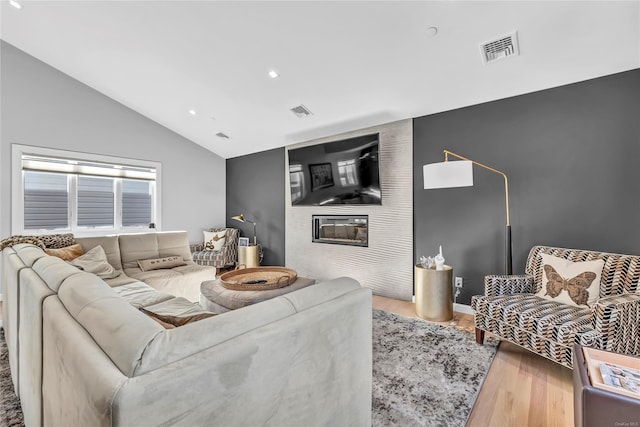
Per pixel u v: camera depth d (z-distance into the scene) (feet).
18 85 12.12
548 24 6.51
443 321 9.29
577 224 8.11
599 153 7.80
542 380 6.09
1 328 8.59
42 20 10.07
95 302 2.92
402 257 11.68
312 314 3.30
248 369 2.60
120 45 10.37
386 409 5.19
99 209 14.61
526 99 8.93
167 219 16.65
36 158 12.60
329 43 8.28
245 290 7.98
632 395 3.56
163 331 2.39
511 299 7.29
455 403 5.35
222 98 12.42
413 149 11.35
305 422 3.23
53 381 2.94
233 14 7.93
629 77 7.43
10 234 11.93
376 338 8.06
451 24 6.97
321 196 14.12
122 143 14.90
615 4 5.83
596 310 5.49
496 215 9.48
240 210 18.74
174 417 2.10
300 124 13.23
